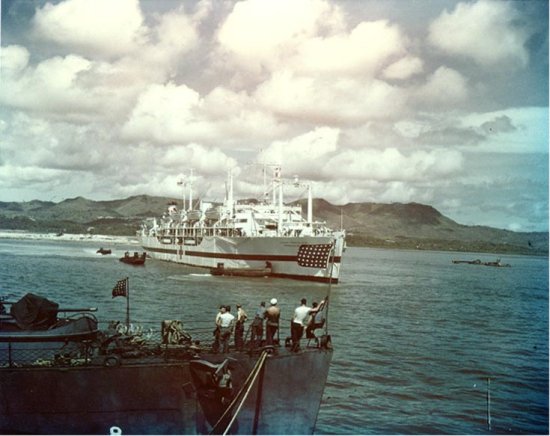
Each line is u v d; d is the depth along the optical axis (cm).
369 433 2927
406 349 4828
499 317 6981
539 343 5394
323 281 9344
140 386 2350
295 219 11181
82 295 7450
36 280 9194
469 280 12738
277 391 2512
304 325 2638
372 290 9394
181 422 2372
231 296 7581
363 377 3888
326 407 3256
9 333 2375
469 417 3212
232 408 2439
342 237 9294
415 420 3128
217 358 2475
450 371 4178
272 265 10162
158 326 5266
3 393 2302
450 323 6362
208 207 12875
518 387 3844
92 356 2428
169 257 14725
